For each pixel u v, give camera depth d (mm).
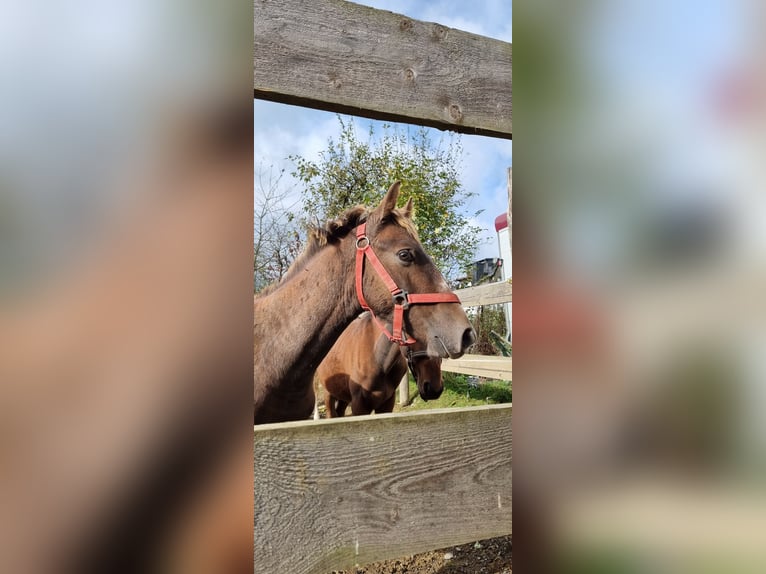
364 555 823
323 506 792
